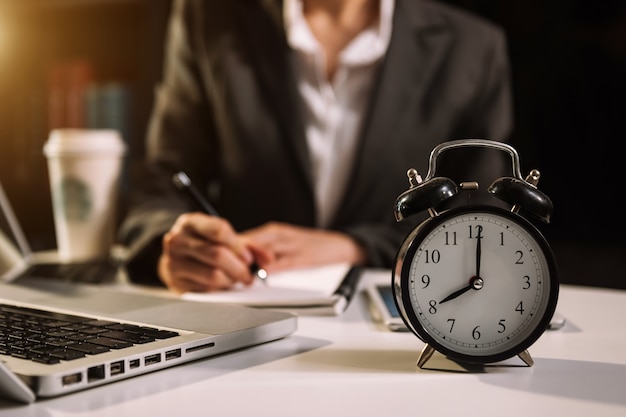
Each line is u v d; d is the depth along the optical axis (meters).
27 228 1.95
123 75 2.18
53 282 0.97
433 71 1.77
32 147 1.98
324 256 1.32
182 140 1.81
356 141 1.77
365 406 0.51
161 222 1.21
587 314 0.86
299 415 0.49
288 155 1.77
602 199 2.05
